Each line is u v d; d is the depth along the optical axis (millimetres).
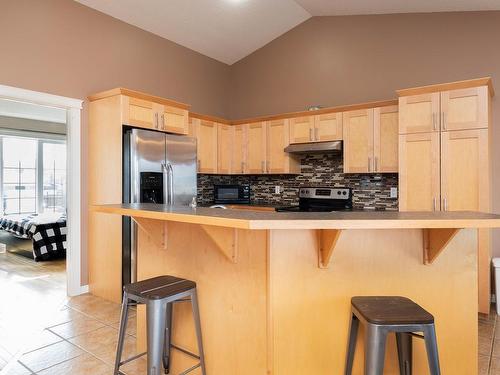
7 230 5652
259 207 4363
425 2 3602
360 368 1714
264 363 1664
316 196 4348
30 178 6980
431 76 3830
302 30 4758
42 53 3287
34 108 5684
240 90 5453
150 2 3779
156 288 1792
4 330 2779
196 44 4812
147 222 2072
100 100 3541
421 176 3256
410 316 1391
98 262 3594
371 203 4137
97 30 3740
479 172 3010
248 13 4293
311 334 1699
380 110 3723
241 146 4883
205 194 5051
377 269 1753
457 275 1755
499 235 3432
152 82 4344
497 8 3457
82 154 3611
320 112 4145
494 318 3029
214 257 1873
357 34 4320
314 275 1706
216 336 1866
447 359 1756
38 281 4098
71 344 2549
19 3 3135
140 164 3395
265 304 1656
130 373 2154
